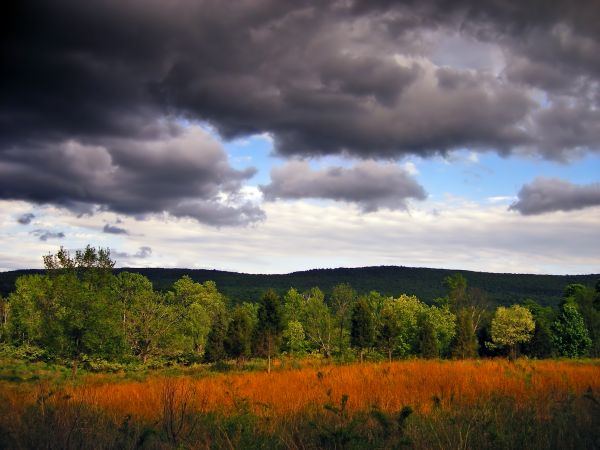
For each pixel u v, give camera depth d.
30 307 49.91
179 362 57.16
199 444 6.39
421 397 10.30
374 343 52.00
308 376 16.34
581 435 6.41
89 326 30.92
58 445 6.15
